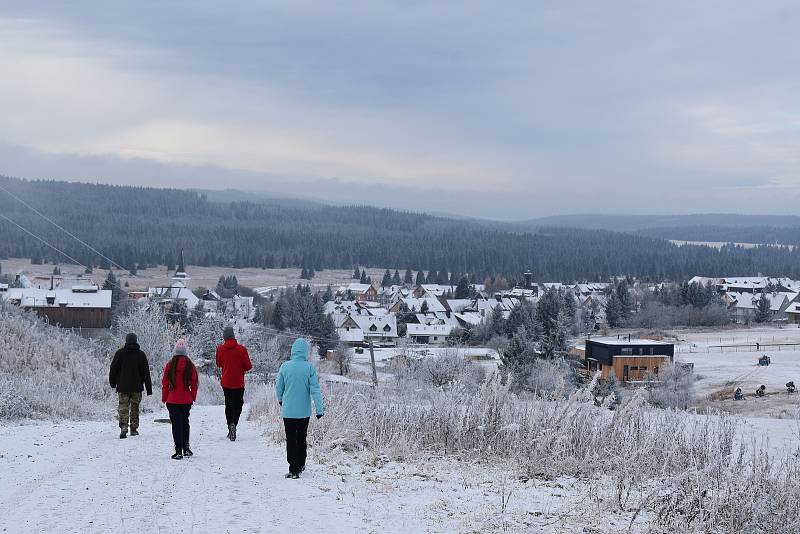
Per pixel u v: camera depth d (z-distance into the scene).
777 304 143.12
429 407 13.29
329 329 90.88
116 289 120.50
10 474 9.54
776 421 16.95
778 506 7.38
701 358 77.81
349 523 7.26
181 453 11.11
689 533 7.13
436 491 8.93
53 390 21.25
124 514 7.39
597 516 7.64
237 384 13.53
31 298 83.62
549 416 11.41
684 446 9.84
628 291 130.62
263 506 7.93
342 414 12.62
